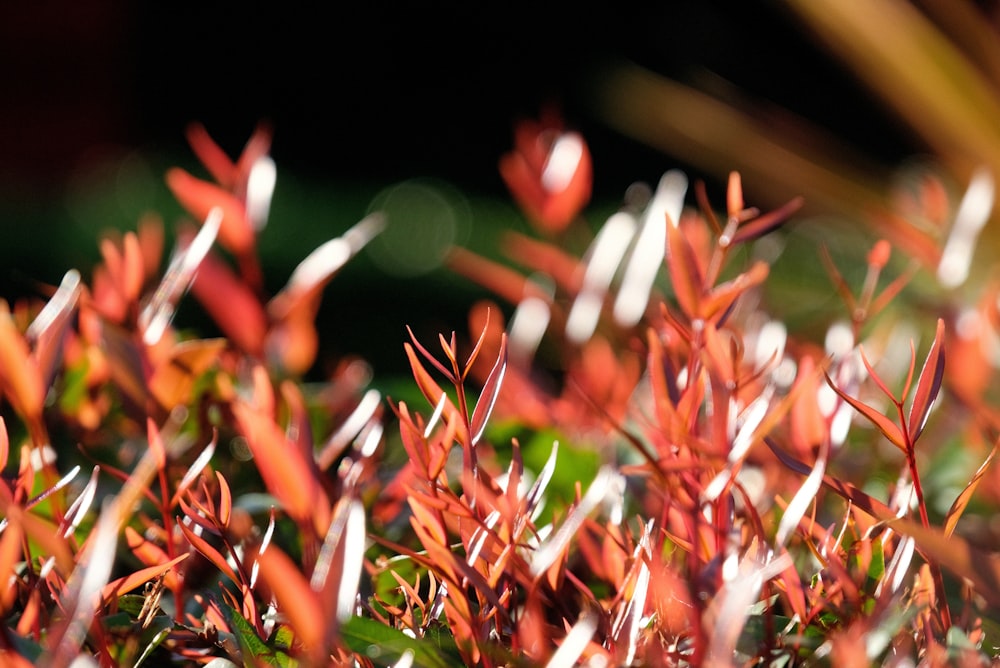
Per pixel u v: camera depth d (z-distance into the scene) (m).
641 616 0.90
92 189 7.94
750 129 2.23
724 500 0.93
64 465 1.12
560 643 0.92
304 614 0.84
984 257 1.76
